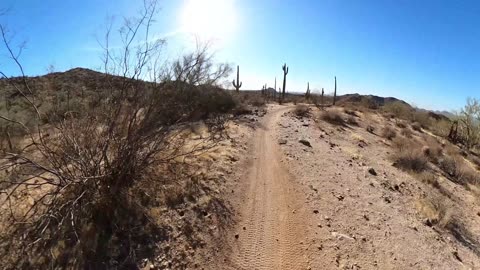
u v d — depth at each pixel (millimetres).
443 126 37000
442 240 9383
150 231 6184
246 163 11453
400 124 32062
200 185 8445
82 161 6227
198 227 6758
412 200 12000
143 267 5383
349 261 6652
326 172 12039
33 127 6766
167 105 7652
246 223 7410
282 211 8250
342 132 22531
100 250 5434
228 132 15484
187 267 5668
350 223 8336
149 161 7750
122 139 6867
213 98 23453
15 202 6156
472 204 14672
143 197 7000
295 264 6250
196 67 8344
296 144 15430
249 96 42000
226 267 5895
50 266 4910
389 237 8180
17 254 5012
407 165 17312
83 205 5898
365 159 16188
